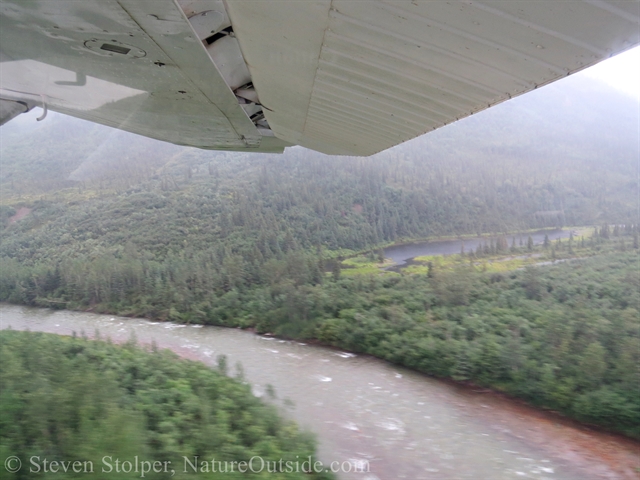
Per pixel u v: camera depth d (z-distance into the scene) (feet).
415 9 7.63
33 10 9.29
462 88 10.80
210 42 12.92
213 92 15.10
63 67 12.28
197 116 18.49
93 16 9.47
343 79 12.03
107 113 17.63
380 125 15.90
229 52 13.55
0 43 10.83
